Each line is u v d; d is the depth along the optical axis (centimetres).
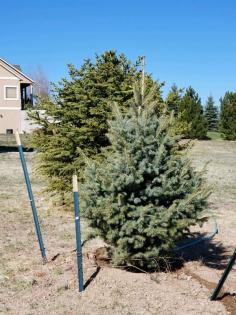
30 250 483
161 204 404
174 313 336
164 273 416
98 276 394
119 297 358
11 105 2961
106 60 679
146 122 404
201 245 530
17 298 354
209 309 345
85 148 668
